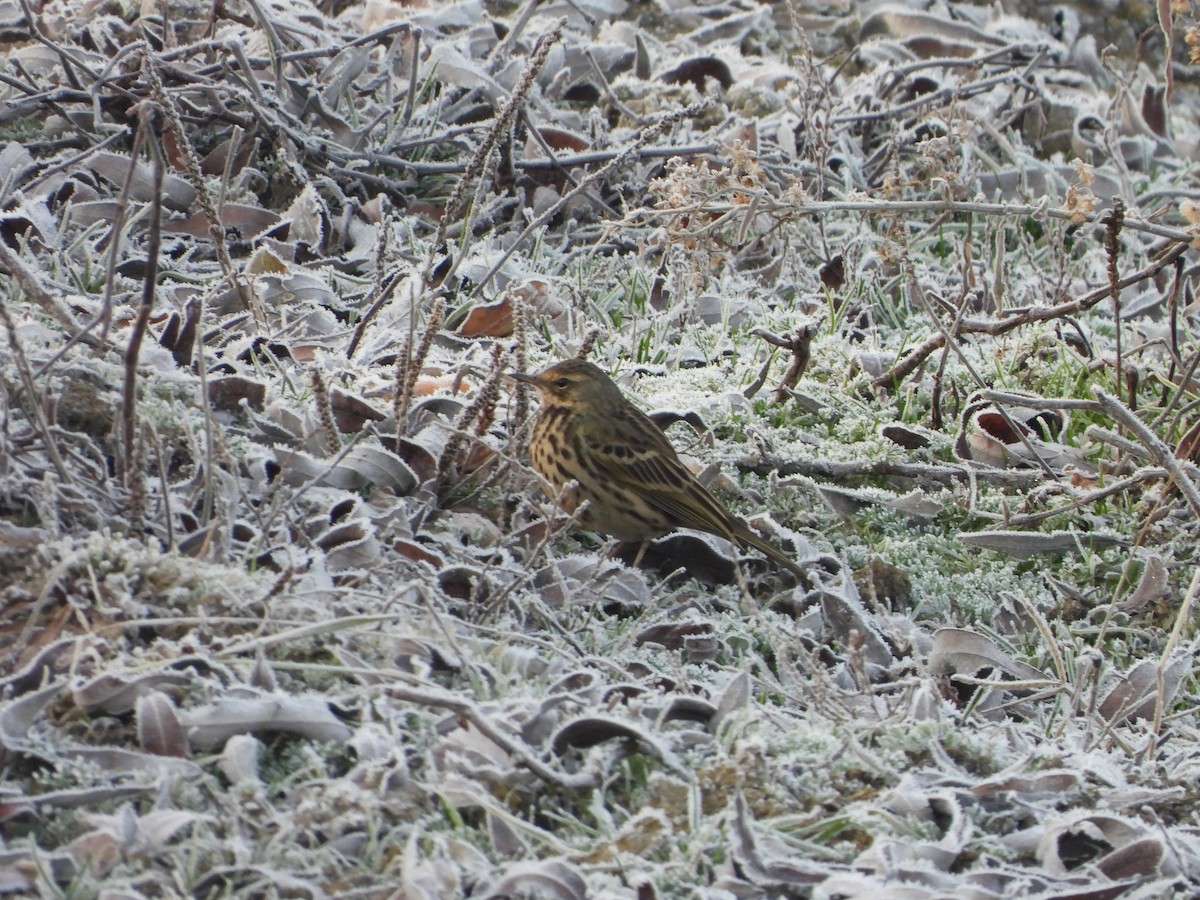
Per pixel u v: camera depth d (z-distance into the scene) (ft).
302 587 26.55
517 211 52.70
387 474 32.71
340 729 23.04
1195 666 34.35
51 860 19.95
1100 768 25.52
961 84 63.57
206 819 20.99
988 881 22.27
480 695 24.77
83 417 30.73
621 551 36.27
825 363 45.44
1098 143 64.95
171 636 24.57
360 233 49.21
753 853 21.74
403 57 58.34
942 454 42.22
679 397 41.91
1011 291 52.49
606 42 66.90
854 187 58.34
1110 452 42.42
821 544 37.50
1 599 24.59
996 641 34.78
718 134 58.49
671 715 25.31
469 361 40.52
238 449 31.73
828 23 75.56
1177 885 23.02
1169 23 44.29
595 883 21.03
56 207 45.60
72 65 50.01
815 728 25.54
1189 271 53.36
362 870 20.92
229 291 41.34
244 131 50.52
